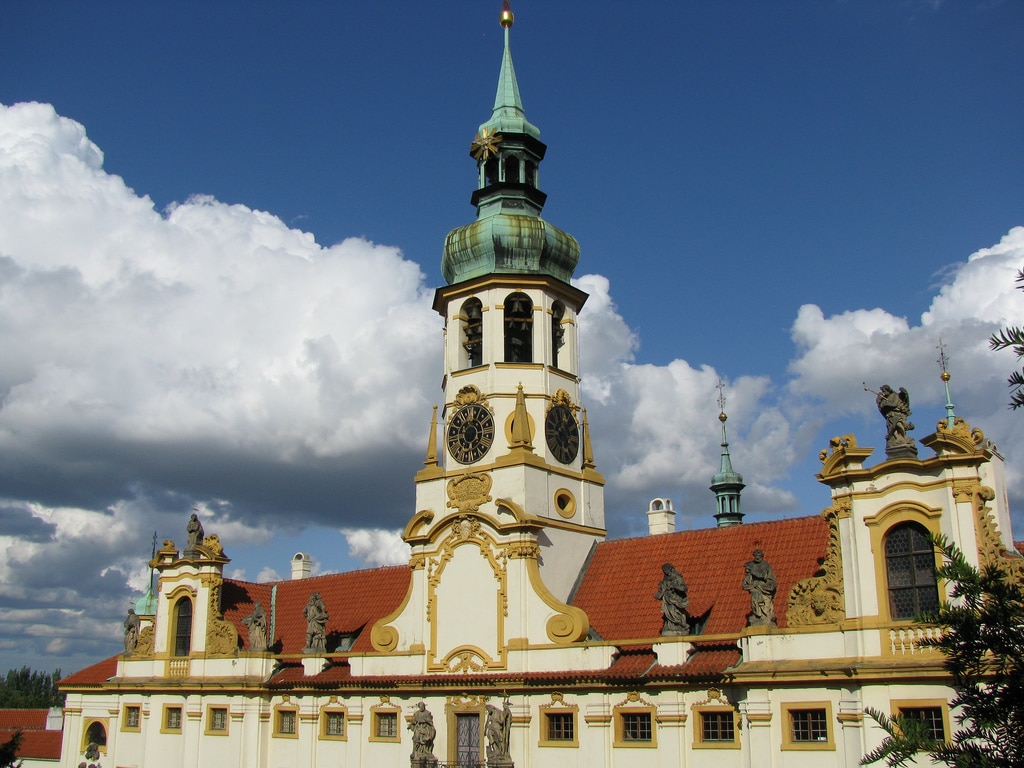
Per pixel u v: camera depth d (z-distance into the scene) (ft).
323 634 203.10
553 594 180.65
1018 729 48.67
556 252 202.90
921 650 131.75
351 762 187.93
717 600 166.09
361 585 225.56
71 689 244.01
